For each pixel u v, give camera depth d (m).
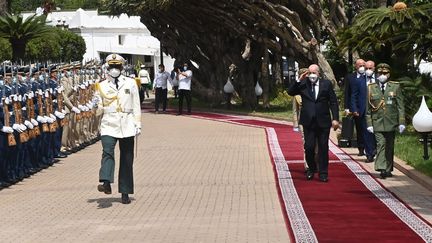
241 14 34.06
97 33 63.50
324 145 15.33
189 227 11.24
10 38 30.92
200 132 27.22
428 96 22.11
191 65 42.69
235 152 20.73
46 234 11.10
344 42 24.75
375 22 23.23
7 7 35.19
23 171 17.02
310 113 15.26
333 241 10.06
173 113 37.69
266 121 31.33
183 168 17.83
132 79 13.60
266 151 20.75
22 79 17.30
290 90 15.68
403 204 12.66
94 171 18.05
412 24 22.52
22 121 16.75
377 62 24.47
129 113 13.48
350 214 11.94
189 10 37.16
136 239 10.57
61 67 21.59
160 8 36.88
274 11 33.06
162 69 38.47
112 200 13.84
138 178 16.38
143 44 66.56
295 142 22.70
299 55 34.94
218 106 40.38
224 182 15.48
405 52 24.12
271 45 35.34
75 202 13.77
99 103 13.45
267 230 10.89
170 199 13.71
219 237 10.51
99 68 24.92
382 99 15.44
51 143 19.16
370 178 15.60
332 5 33.53
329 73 34.03
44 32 31.81
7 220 12.27
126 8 39.47
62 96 20.48
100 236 10.85
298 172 16.66
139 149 22.11
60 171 18.20
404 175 15.87
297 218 11.68
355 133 20.72
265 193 14.08
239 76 38.75
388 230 10.70
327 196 13.65
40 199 14.26
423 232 10.52
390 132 15.49
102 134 13.35
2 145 15.65
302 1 33.09
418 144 19.58
